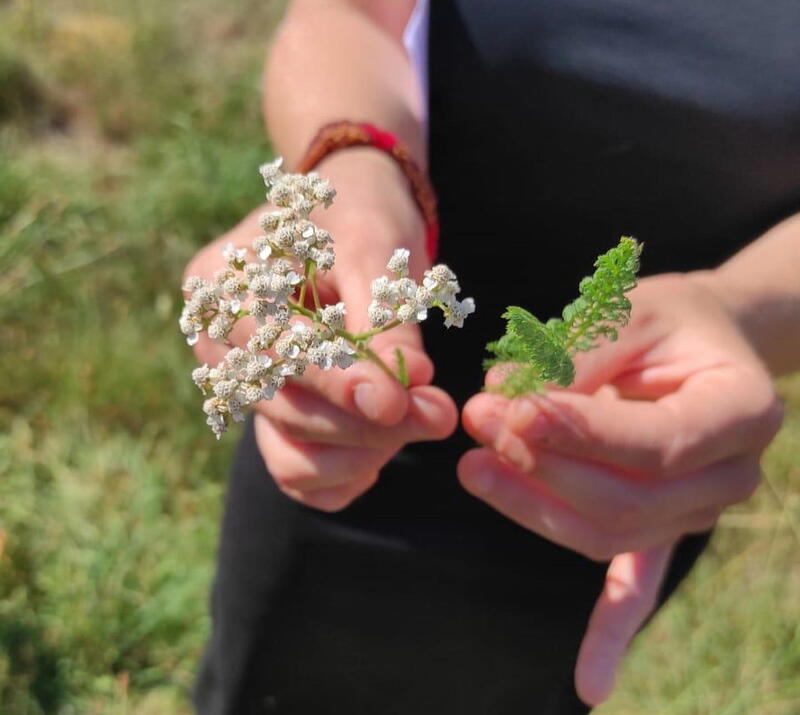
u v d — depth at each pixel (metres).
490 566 0.51
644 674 0.74
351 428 0.39
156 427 0.84
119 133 1.12
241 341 0.38
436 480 0.51
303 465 0.41
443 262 0.51
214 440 0.83
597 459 0.36
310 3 0.53
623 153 0.46
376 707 0.58
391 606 0.53
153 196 0.99
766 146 0.45
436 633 0.54
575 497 0.37
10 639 0.70
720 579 0.79
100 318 0.90
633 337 0.37
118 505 0.79
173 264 0.95
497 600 0.52
